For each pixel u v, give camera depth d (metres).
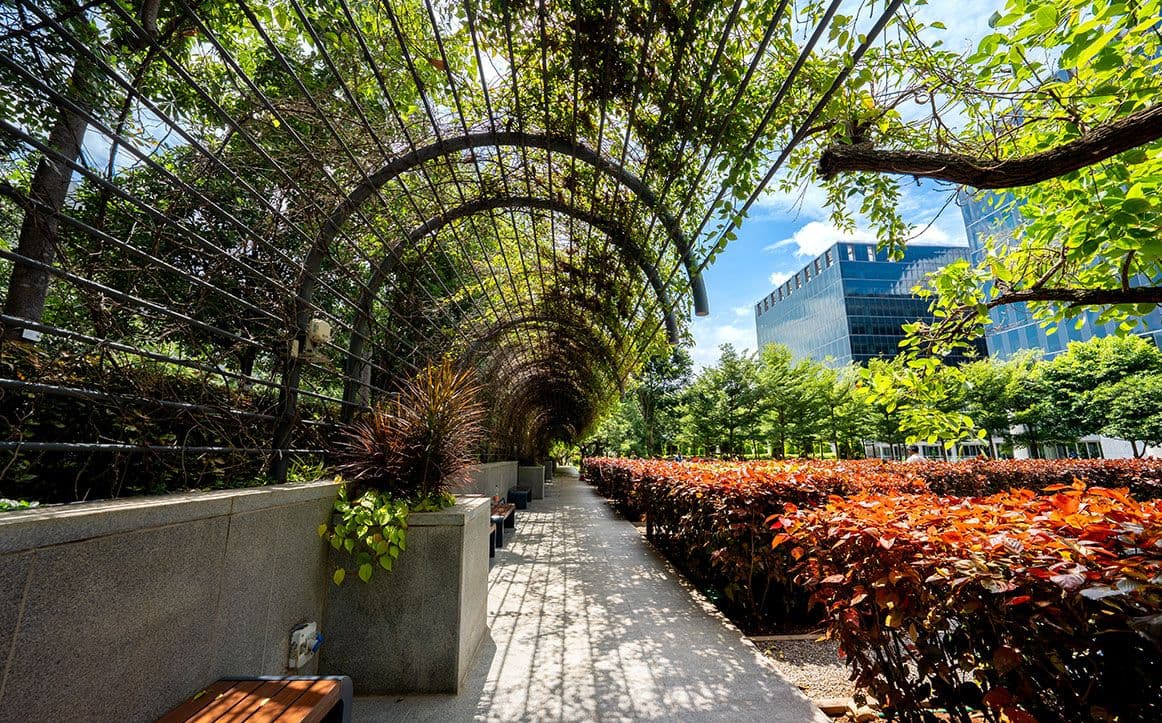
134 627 1.26
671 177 2.43
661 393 28.45
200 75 3.27
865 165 2.03
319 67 3.94
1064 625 1.08
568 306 5.61
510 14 2.08
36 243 2.10
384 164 2.75
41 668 1.02
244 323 2.62
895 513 1.87
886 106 2.15
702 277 3.04
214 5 3.19
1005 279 2.79
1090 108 2.14
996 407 19.80
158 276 2.34
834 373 21.58
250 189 2.03
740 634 3.12
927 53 2.06
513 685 2.41
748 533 3.38
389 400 3.38
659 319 4.45
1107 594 0.98
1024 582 1.18
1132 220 2.04
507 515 6.59
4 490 2.19
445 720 2.08
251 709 1.36
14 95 2.42
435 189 3.04
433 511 2.54
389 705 2.21
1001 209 3.26
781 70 2.38
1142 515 1.51
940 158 1.87
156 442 2.48
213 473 2.54
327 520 2.40
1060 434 19.55
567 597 3.92
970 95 2.19
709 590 3.91
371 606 2.38
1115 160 2.09
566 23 2.09
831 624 2.07
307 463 3.17
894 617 1.55
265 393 2.66
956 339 3.13
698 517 4.05
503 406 9.27
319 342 2.62
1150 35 1.99
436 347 4.91
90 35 2.59
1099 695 1.05
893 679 1.72
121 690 1.21
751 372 21.64
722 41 1.76
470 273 5.06
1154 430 16.34
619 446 29.22
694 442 22.58
